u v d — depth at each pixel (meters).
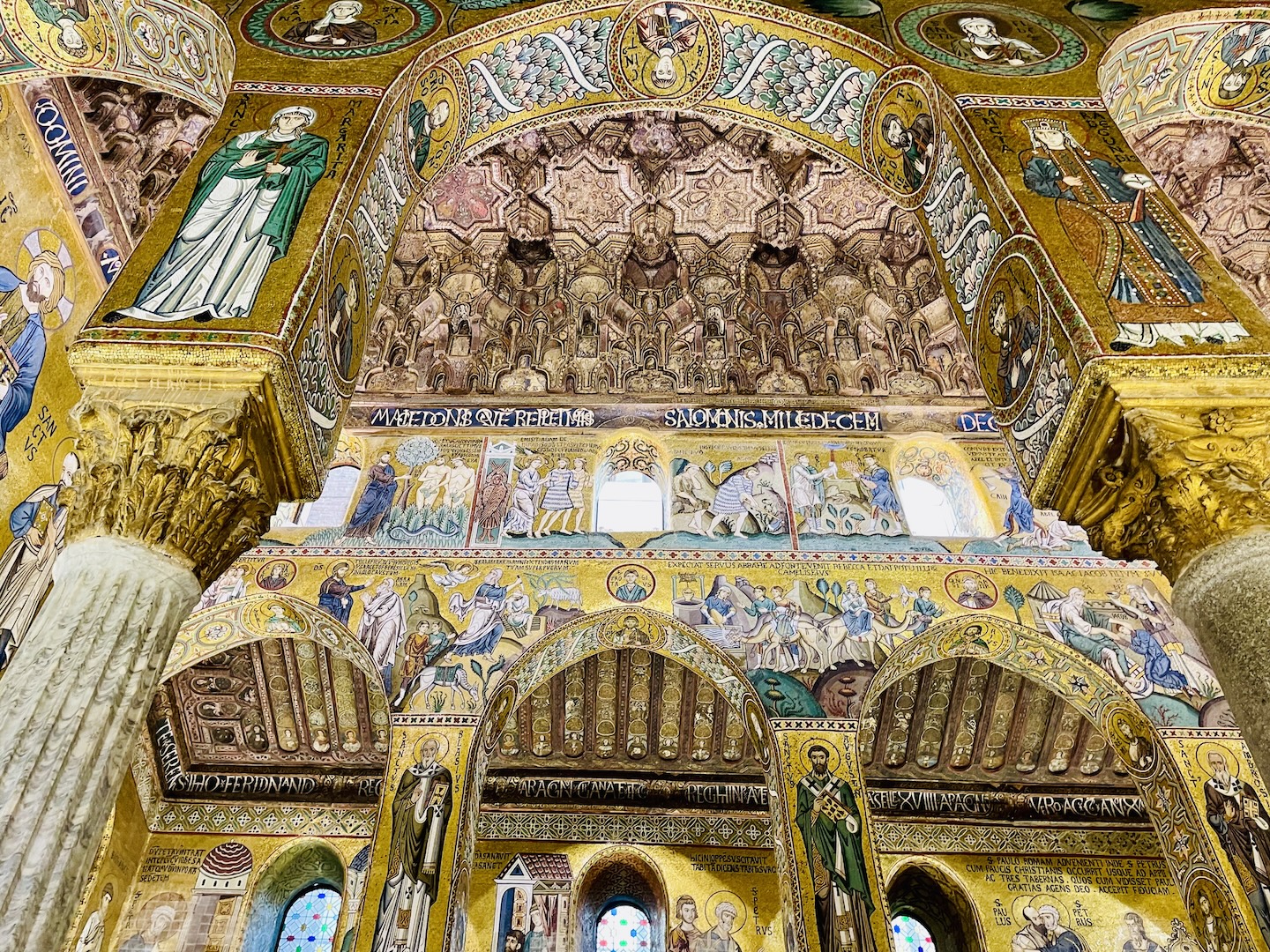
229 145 7.00
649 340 13.82
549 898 12.70
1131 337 5.60
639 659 12.73
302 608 10.69
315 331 5.99
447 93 8.38
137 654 4.61
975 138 7.27
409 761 9.45
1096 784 13.98
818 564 11.30
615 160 13.66
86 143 9.67
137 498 4.93
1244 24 8.05
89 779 4.19
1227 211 12.06
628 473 12.65
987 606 10.91
